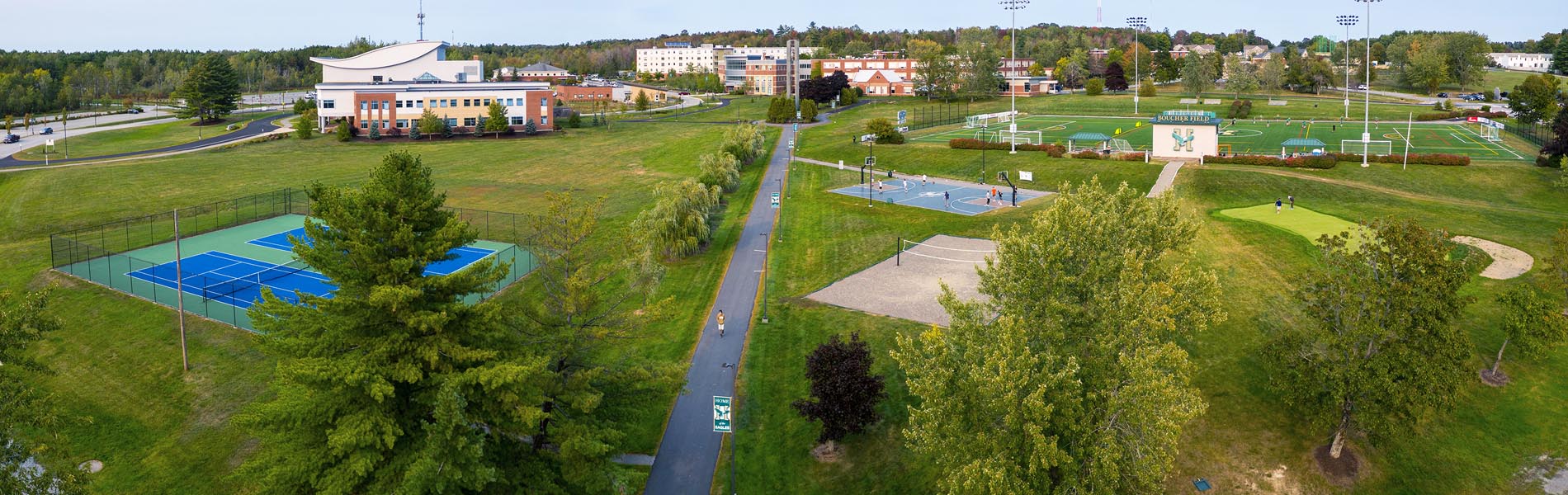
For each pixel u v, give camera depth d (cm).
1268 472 4072
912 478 4022
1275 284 6297
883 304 6206
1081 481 3181
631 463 4184
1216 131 11350
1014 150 12569
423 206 3512
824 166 12738
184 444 4444
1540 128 14912
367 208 3356
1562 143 10412
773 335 5712
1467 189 10012
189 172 12731
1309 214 8369
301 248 3362
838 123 18300
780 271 7206
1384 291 3747
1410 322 3728
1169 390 3059
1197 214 8362
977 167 11938
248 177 12444
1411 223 3847
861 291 6544
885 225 8706
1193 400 3294
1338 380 3769
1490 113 17262
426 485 2892
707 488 4006
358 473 2980
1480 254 6619
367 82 19350
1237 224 7781
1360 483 3997
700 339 5672
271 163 13788
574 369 3947
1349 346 3809
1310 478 4022
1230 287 6219
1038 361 3475
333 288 6844
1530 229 7512
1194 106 19750
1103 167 11106
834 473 4128
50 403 3619
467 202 10625
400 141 16388
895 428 4444
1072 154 12031
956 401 3272
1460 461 4141
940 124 17750
